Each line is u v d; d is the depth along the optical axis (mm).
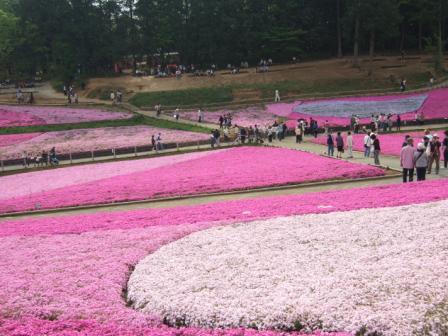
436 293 11211
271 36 87312
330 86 76500
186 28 86562
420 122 52719
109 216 23266
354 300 11289
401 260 13344
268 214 20078
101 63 89250
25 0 88688
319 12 91375
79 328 11445
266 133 49750
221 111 68125
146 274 14266
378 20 76562
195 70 88875
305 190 27438
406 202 19781
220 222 19312
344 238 15789
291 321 10883
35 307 12688
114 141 51094
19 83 90500
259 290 12344
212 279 13328
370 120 56281
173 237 17953
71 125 61219
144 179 33594
